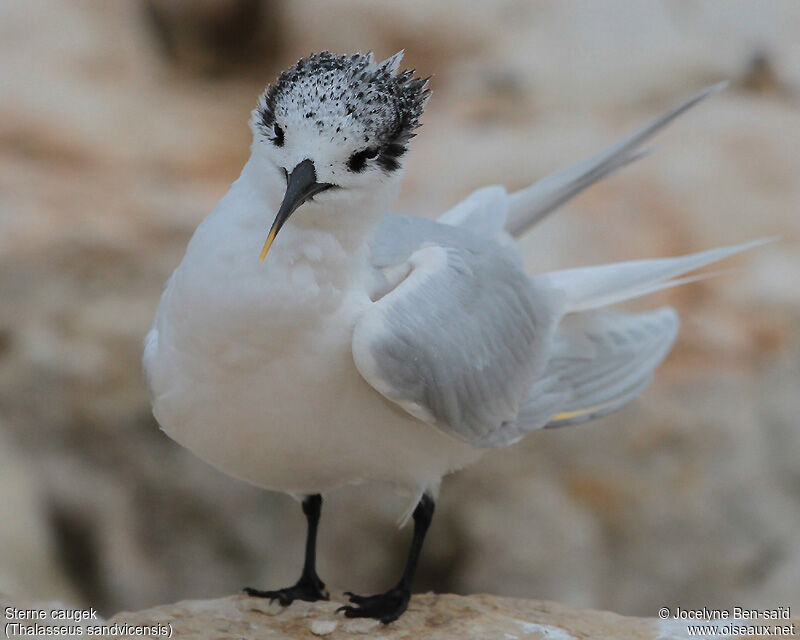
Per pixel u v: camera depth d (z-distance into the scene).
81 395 12.77
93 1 18.09
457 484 12.62
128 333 12.97
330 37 18.36
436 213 14.56
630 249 14.27
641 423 12.66
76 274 13.23
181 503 12.80
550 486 12.62
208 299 6.34
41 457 12.63
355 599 7.30
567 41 17.72
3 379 12.70
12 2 17.45
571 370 7.98
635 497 12.61
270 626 7.09
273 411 6.55
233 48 19.00
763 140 16.22
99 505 12.68
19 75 16.62
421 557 12.83
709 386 12.95
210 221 6.46
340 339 6.46
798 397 13.08
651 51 17.50
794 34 17.75
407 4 18.09
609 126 16.44
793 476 12.87
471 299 7.05
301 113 6.13
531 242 14.15
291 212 6.04
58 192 14.69
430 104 17.08
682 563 12.67
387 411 6.74
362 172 6.23
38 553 12.15
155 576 12.74
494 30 17.95
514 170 15.39
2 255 13.15
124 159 15.93
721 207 15.12
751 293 14.09
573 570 12.58
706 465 12.71
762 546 12.72
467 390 6.92
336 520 12.73
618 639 7.04
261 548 12.84
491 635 6.99
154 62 18.39
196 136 16.89
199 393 6.57
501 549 12.62
